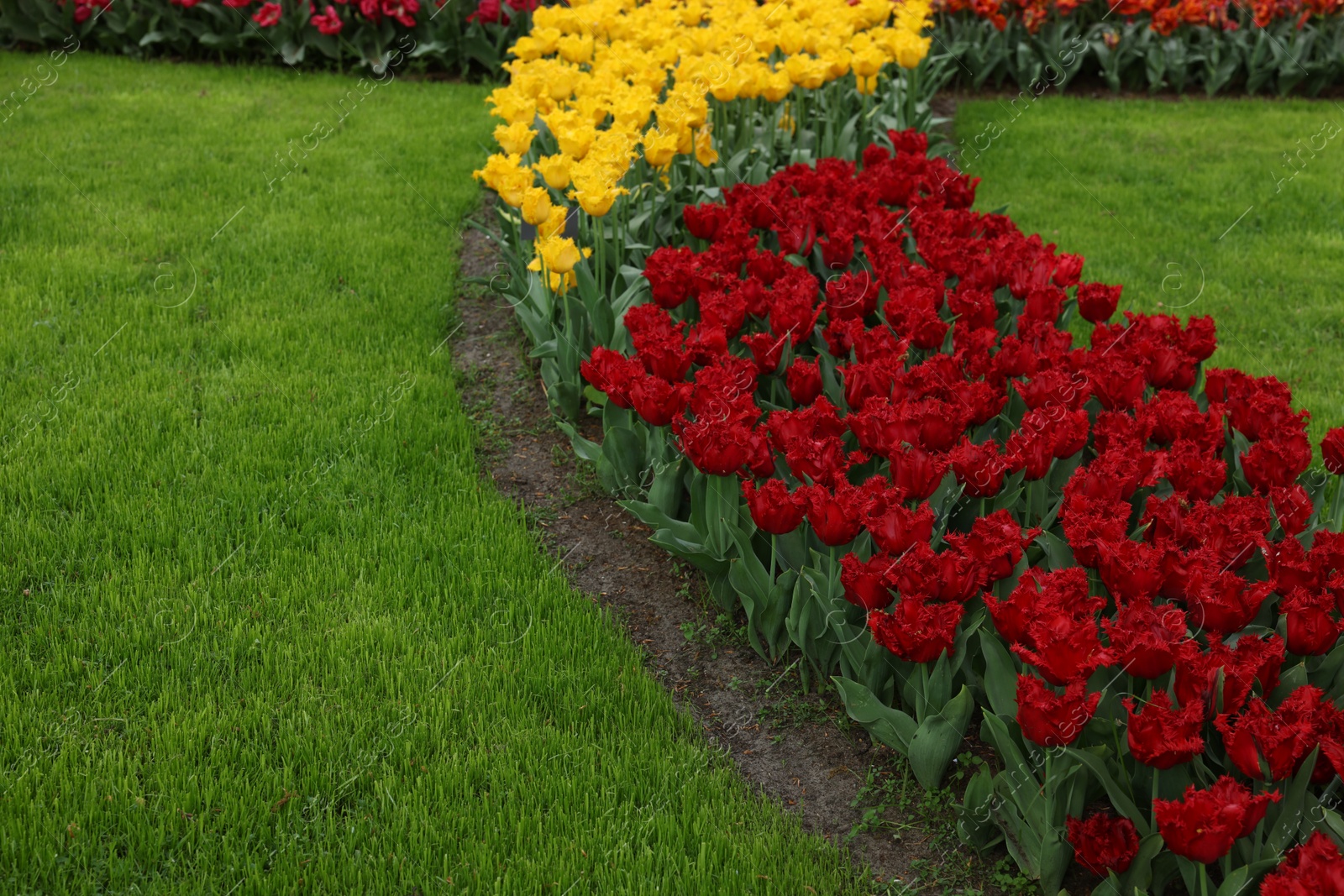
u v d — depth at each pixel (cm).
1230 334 631
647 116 539
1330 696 306
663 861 294
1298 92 1176
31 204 751
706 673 380
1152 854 262
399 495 452
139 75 1087
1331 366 592
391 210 769
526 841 300
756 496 324
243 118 962
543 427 527
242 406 510
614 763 325
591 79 624
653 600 415
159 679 354
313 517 439
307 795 313
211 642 370
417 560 417
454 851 297
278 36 1116
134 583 393
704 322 430
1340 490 374
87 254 670
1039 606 268
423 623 384
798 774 339
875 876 304
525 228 529
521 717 344
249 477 456
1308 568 290
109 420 493
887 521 301
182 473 458
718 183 667
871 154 652
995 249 503
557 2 1112
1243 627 309
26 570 398
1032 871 289
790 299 445
